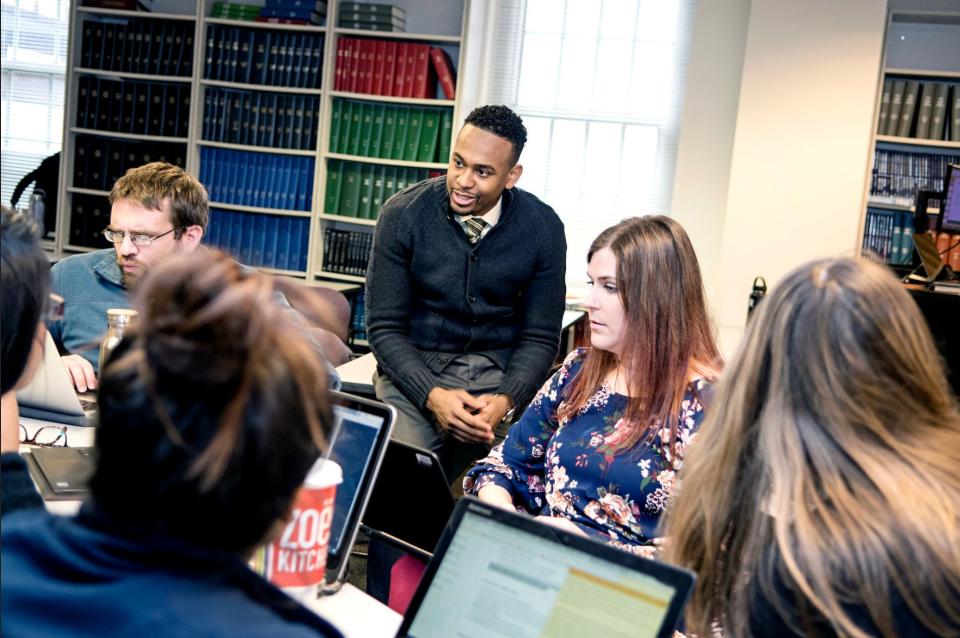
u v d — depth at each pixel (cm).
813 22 532
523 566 116
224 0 594
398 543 155
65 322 253
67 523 73
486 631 114
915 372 112
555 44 612
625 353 191
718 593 124
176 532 70
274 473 71
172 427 68
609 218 616
